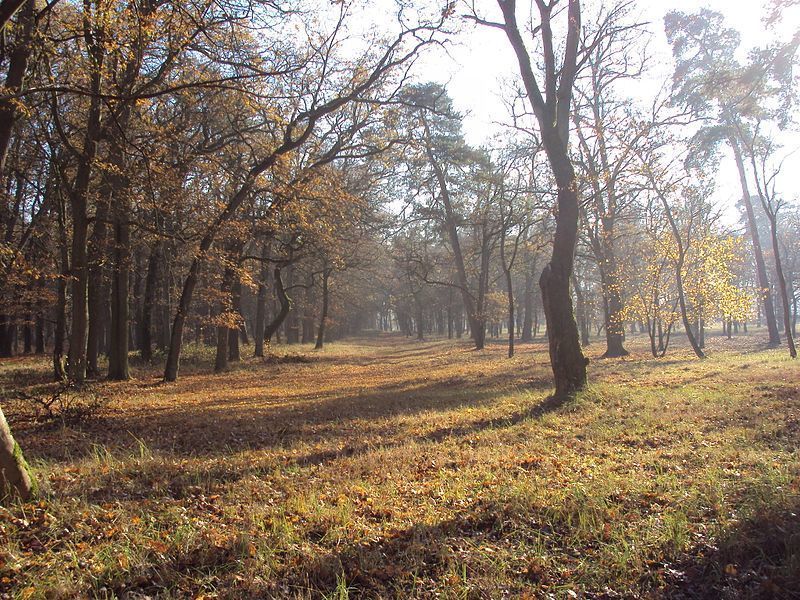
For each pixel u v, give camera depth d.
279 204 17.97
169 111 17.89
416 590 3.65
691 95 18.88
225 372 25.12
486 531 4.65
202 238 17.72
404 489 5.92
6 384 17.92
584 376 11.77
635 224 30.69
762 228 53.19
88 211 21.42
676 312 24.02
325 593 3.69
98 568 3.93
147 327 27.78
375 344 62.06
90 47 10.97
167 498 5.62
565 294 11.84
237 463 7.25
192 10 10.82
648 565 3.91
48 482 5.66
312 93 17.66
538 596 3.59
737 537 4.10
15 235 25.27
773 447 6.78
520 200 32.22
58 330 19.27
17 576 3.80
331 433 9.61
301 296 48.72
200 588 3.74
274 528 4.64
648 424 8.64
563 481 5.80
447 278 58.56
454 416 10.78
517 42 12.27
